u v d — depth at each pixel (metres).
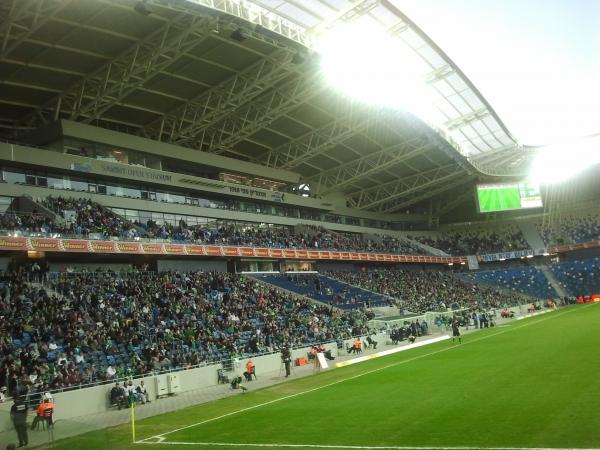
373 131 59.50
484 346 32.53
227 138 53.28
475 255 88.69
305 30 39.06
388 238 82.31
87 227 38.72
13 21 28.78
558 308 67.56
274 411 18.69
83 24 32.78
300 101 47.78
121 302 34.38
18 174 39.88
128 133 50.25
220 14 31.86
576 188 90.19
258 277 54.38
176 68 40.84
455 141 64.44
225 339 34.47
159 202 49.19
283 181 63.88
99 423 20.44
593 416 12.35
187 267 49.38
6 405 20.48
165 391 27.30
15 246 32.91
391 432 13.40
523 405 14.41
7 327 26.97
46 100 42.28
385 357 34.91
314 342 39.91
